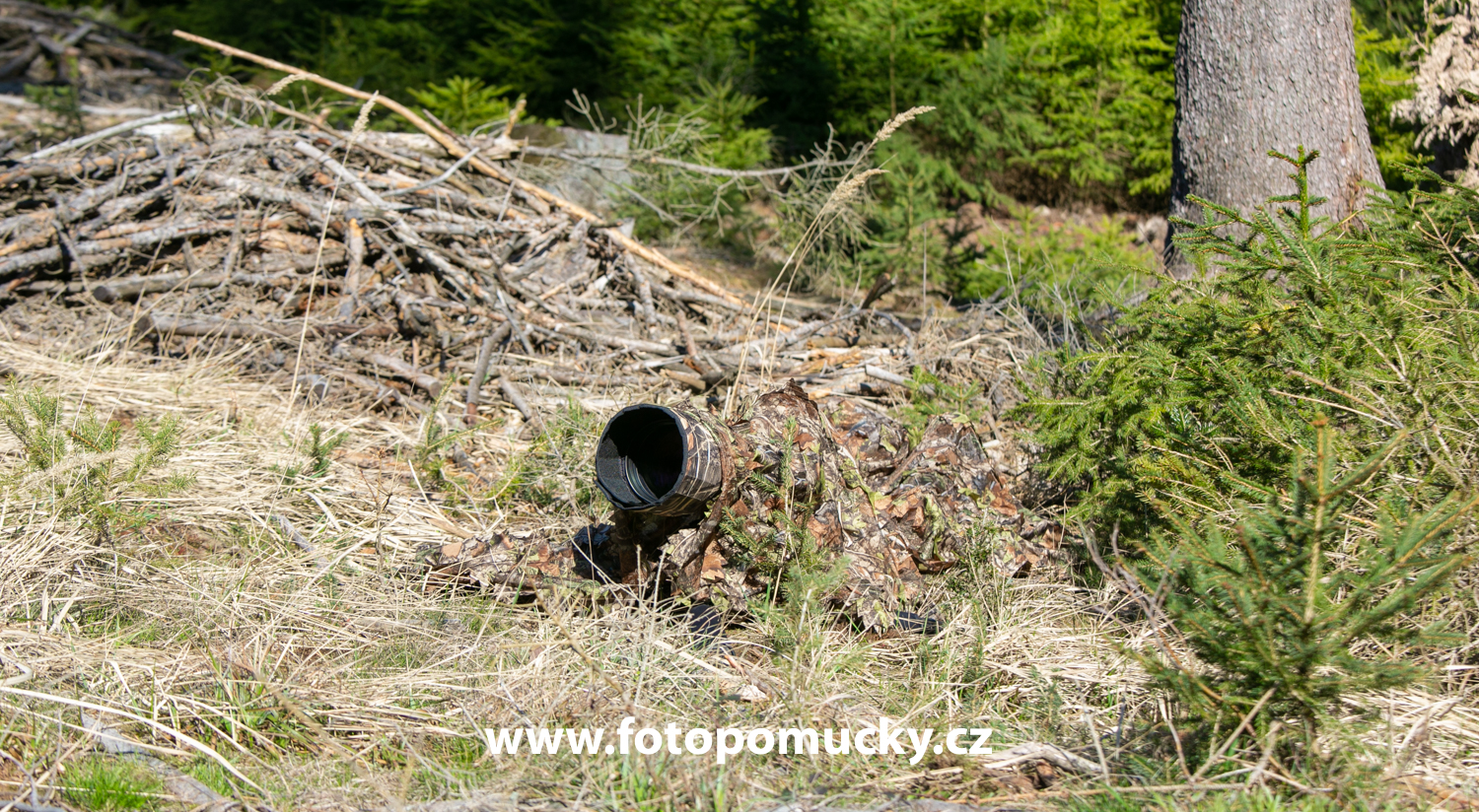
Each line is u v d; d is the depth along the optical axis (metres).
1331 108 5.95
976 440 4.57
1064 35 11.55
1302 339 3.95
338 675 3.37
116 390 5.29
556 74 12.38
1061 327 6.12
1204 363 4.09
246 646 3.43
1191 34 6.15
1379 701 3.10
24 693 2.96
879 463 4.38
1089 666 3.52
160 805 2.68
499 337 5.97
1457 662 3.31
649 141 9.62
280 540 4.19
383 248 6.43
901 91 11.47
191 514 4.27
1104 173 11.33
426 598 3.91
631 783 2.76
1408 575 2.88
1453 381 3.74
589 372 5.93
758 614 3.62
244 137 7.20
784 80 11.77
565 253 6.98
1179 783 2.79
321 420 5.30
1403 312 3.97
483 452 5.19
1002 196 11.53
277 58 14.33
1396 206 4.64
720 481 3.55
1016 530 4.38
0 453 4.52
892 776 2.94
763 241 9.75
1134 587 3.41
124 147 7.56
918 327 6.82
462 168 7.68
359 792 2.78
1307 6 5.88
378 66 12.12
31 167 6.89
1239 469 3.95
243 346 5.87
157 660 3.35
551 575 3.95
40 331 5.93
